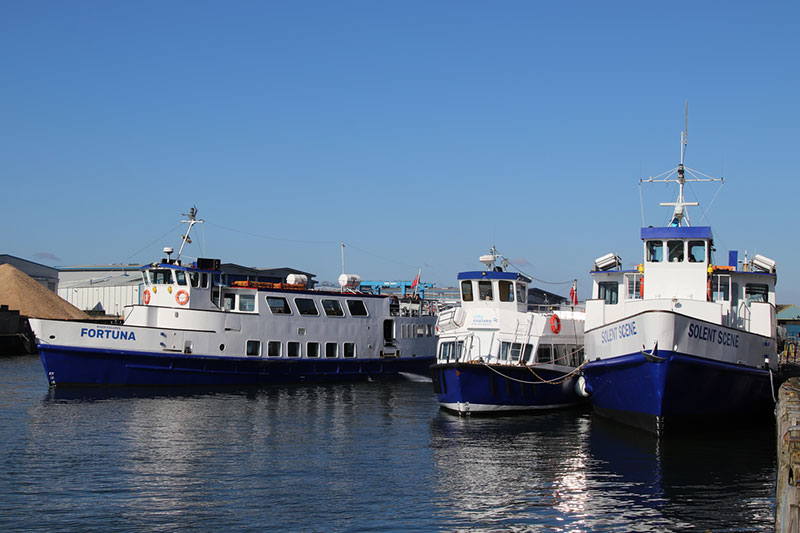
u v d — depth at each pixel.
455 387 39.53
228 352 52.22
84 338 48.53
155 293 53.09
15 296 105.94
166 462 27.89
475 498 22.98
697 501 22.38
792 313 109.94
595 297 42.56
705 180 39.47
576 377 42.81
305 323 55.75
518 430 35.31
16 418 37.31
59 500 22.66
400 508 21.98
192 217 54.28
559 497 23.00
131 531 19.84
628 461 27.77
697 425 32.09
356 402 45.72
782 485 14.02
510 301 43.69
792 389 23.12
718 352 31.23
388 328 61.09
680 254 36.19
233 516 21.19
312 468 27.12
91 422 36.38
